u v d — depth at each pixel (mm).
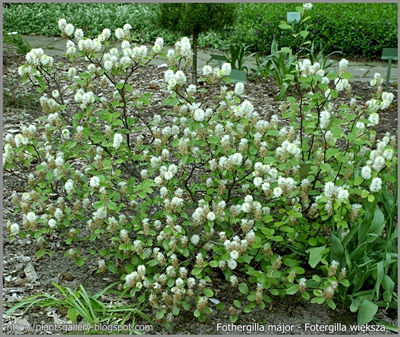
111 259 3572
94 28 9633
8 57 7348
